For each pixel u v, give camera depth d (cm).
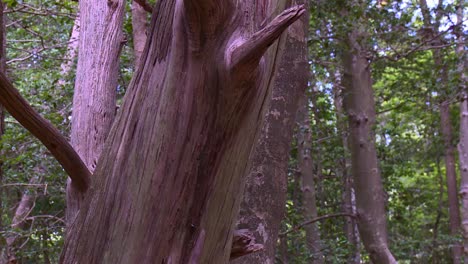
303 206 1241
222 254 238
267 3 220
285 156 465
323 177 1569
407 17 1072
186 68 213
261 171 451
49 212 1020
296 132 1221
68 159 259
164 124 218
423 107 1267
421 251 1677
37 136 252
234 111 213
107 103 414
